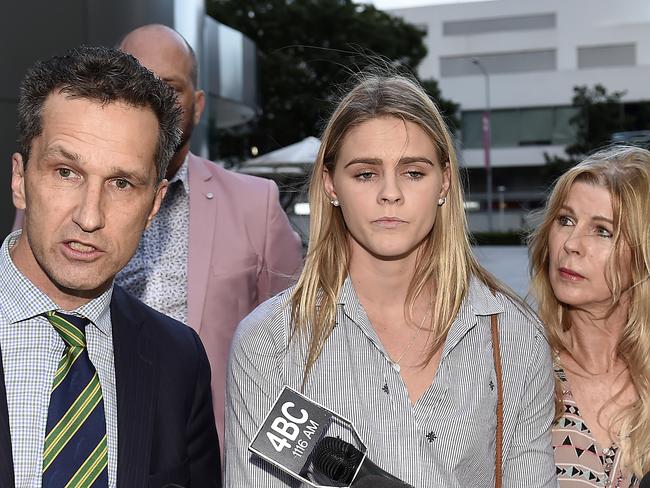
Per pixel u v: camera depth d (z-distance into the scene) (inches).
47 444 51.2
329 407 60.6
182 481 57.7
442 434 60.1
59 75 50.7
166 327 62.1
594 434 80.7
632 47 1614.2
